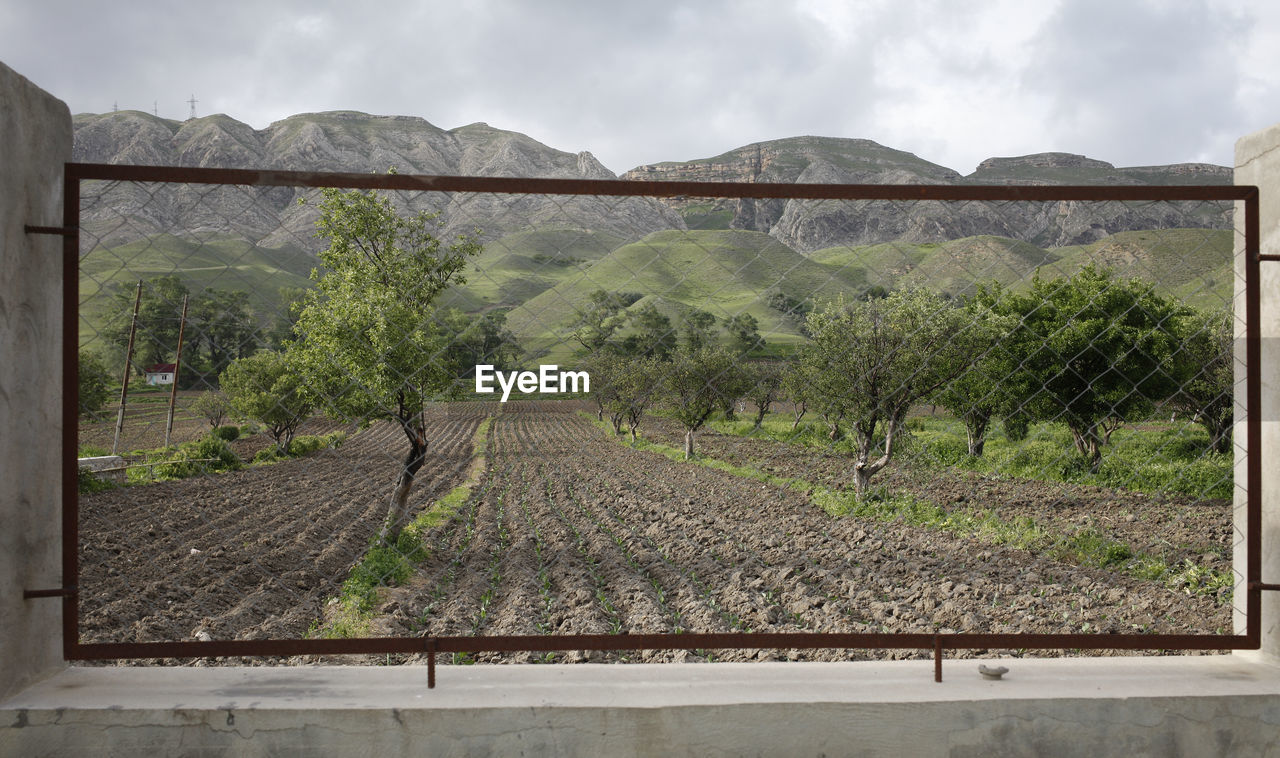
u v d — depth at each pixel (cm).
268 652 301
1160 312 1956
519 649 308
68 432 306
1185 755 301
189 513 1755
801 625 848
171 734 286
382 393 1073
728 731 291
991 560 1130
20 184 295
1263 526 340
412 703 290
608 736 289
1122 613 809
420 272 981
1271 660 335
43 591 303
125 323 2241
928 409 3122
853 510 1630
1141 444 2323
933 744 295
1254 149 340
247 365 2981
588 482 2412
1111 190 316
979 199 312
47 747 285
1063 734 298
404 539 1262
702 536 1421
